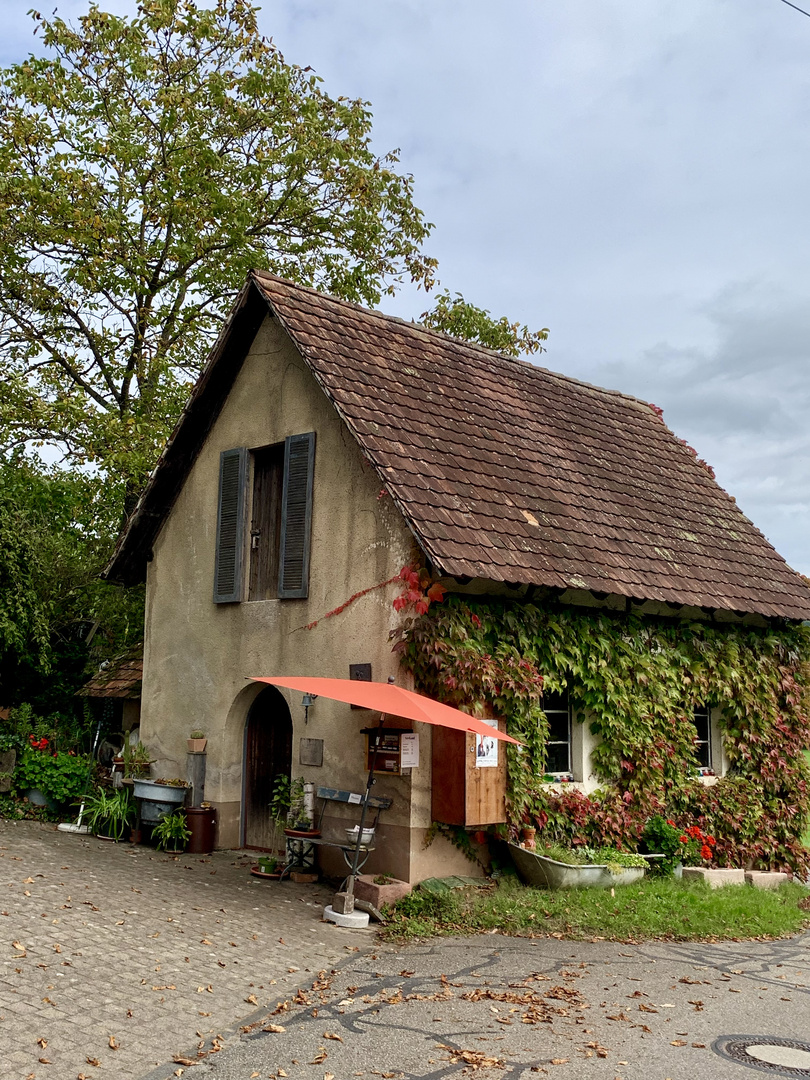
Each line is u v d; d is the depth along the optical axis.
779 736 14.58
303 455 12.22
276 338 13.02
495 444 13.02
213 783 13.09
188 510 14.17
